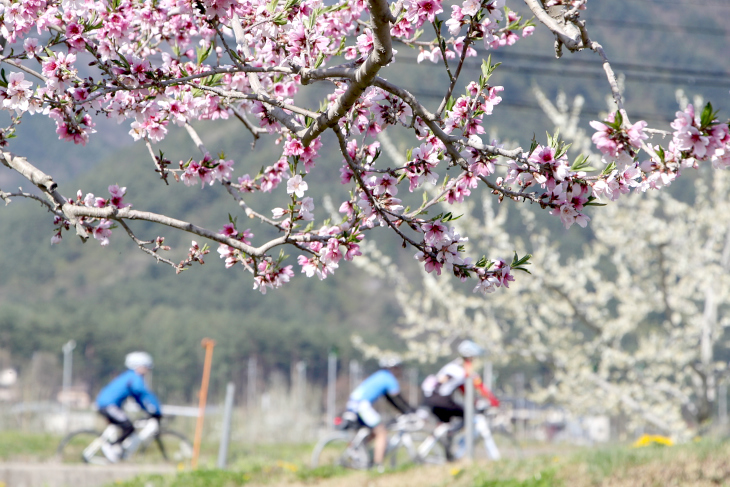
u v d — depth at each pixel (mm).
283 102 4168
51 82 4285
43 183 4363
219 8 4105
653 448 9578
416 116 4066
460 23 3783
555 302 21172
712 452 8727
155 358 121062
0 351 96500
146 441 15062
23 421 21891
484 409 13984
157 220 4227
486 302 21625
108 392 14352
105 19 4441
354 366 49594
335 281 174875
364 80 3766
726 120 2967
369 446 14422
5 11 4301
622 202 20453
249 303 164750
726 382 20344
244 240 4590
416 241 4105
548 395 21625
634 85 142125
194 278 172125
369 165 4340
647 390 20250
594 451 9750
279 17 4438
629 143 3262
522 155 3701
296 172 4301
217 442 20188
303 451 18094
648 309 20734
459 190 4098
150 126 4781
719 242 21469
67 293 172625
